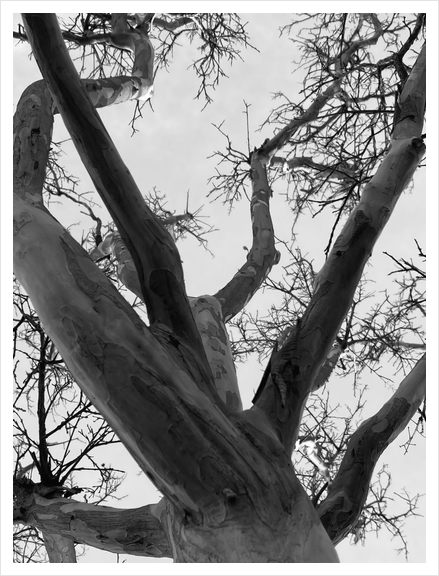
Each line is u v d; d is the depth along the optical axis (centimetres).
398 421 386
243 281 502
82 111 276
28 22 269
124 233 281
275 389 272
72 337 244
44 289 256
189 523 228
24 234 274
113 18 616
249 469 231
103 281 262
